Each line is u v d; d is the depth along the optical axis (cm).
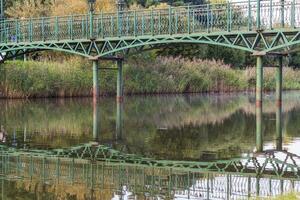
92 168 1939
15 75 4844
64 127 2978
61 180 1747
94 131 2834
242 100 5138
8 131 2816
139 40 3781
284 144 2406
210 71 6212
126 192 1585
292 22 3169
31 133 2758
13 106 4212
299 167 1945
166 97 5453
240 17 3434
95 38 3991
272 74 6419
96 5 5919
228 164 1997
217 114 3722
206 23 3653
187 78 5988
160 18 3747
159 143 2458
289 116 3534
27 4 6269
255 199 1372
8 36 4591
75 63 5191
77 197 1527
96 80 4097
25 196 1545
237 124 3133
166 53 6638
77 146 2380
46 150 2288
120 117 3497
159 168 1939
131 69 5556
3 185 1678
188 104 4597
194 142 2478
